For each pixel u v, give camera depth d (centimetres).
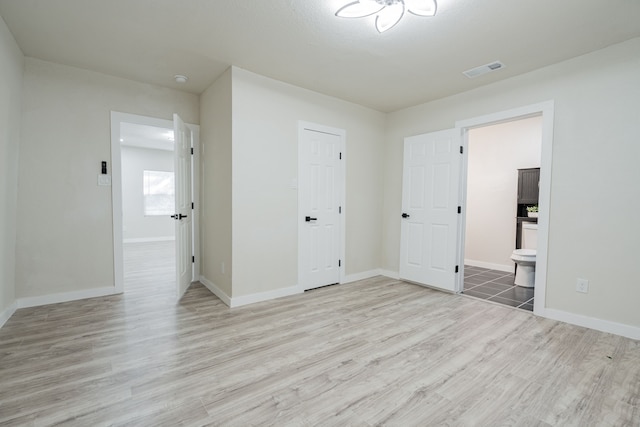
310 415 153
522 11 206
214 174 346
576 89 272
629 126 246
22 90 288
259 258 325
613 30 229
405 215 409
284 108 338
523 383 182
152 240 800
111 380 180
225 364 200
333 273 395
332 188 389
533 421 150
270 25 230
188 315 284
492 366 201
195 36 248
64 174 312
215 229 346
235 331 250
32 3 208
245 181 311
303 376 187
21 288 294
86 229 326
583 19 215
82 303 312
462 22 221
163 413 153
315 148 369
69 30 243
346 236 408
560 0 194
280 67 301
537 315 293
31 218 297
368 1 186
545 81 291
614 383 182
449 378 187
